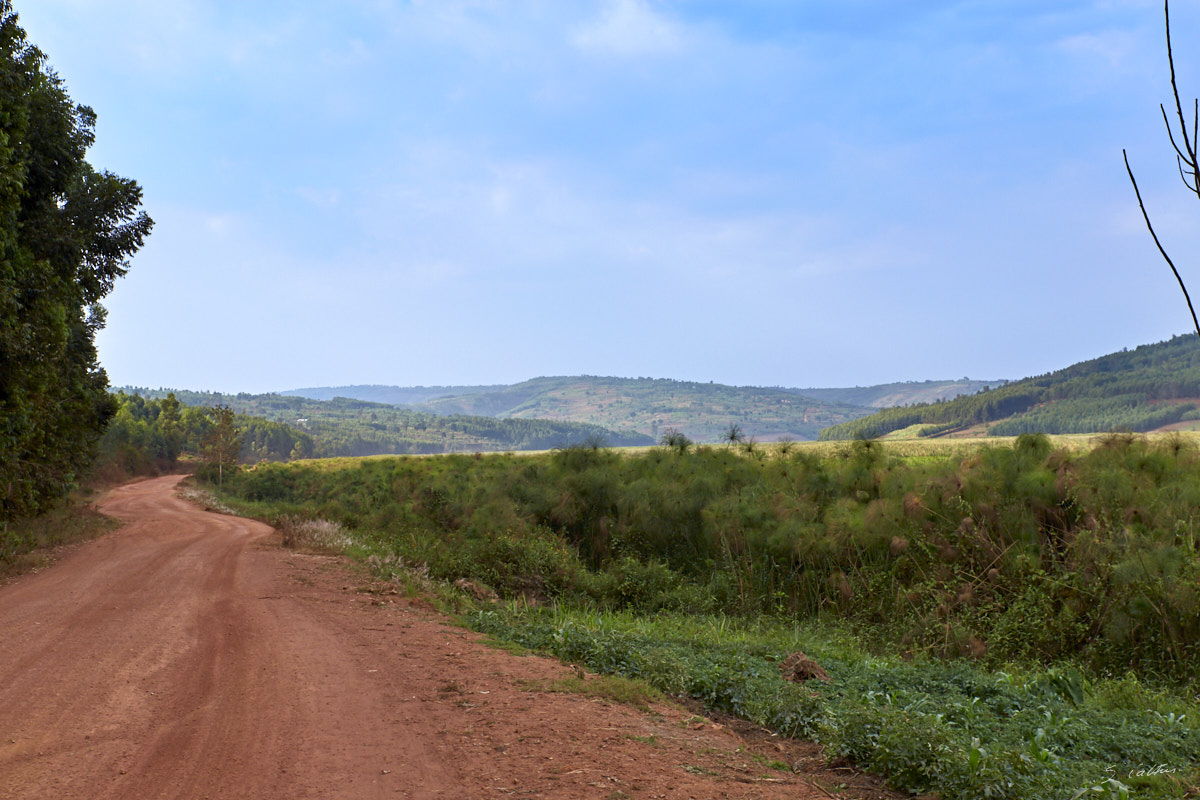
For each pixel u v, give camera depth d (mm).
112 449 86438
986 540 13844
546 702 6484
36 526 23938
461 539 21859
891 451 23266
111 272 25875
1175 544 11758
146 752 5230
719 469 20844
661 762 5051
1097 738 6223
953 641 12219
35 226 21500
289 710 6250
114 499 51000
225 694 6734
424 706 6383
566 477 23375
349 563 17531
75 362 25422
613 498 21344
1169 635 10961
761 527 16969
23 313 18234
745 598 15781
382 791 4531
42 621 10258
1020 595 12656
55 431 23797
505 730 5672
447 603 12891
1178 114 2521
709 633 12125
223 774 4824
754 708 6598
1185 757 5867
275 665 7824
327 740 5488
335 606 11758
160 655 8242
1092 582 12258
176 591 13125
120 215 24875
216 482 83062
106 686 6941
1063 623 11914
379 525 27734
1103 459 13797
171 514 37906
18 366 17672
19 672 7441
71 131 21578
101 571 15984
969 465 15344
